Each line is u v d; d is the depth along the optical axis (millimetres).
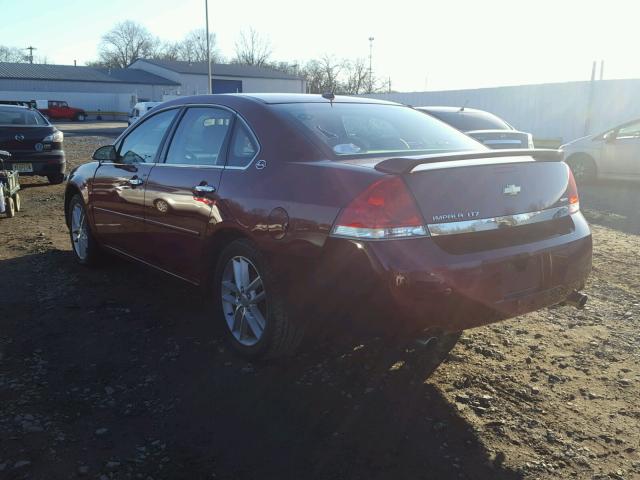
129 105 58531
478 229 2953
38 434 2811
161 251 4340
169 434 2844
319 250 2979
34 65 65688
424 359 3645
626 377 3439
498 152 3152
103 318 4297
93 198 5168
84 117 55094
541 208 3240
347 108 4016
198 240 3850
